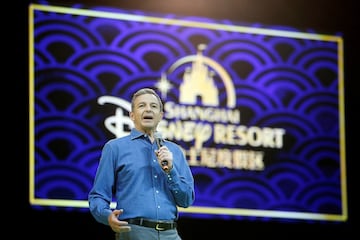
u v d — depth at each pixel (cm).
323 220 1015
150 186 546
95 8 985
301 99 1038
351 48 1062
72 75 963
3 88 941
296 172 1018
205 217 979
